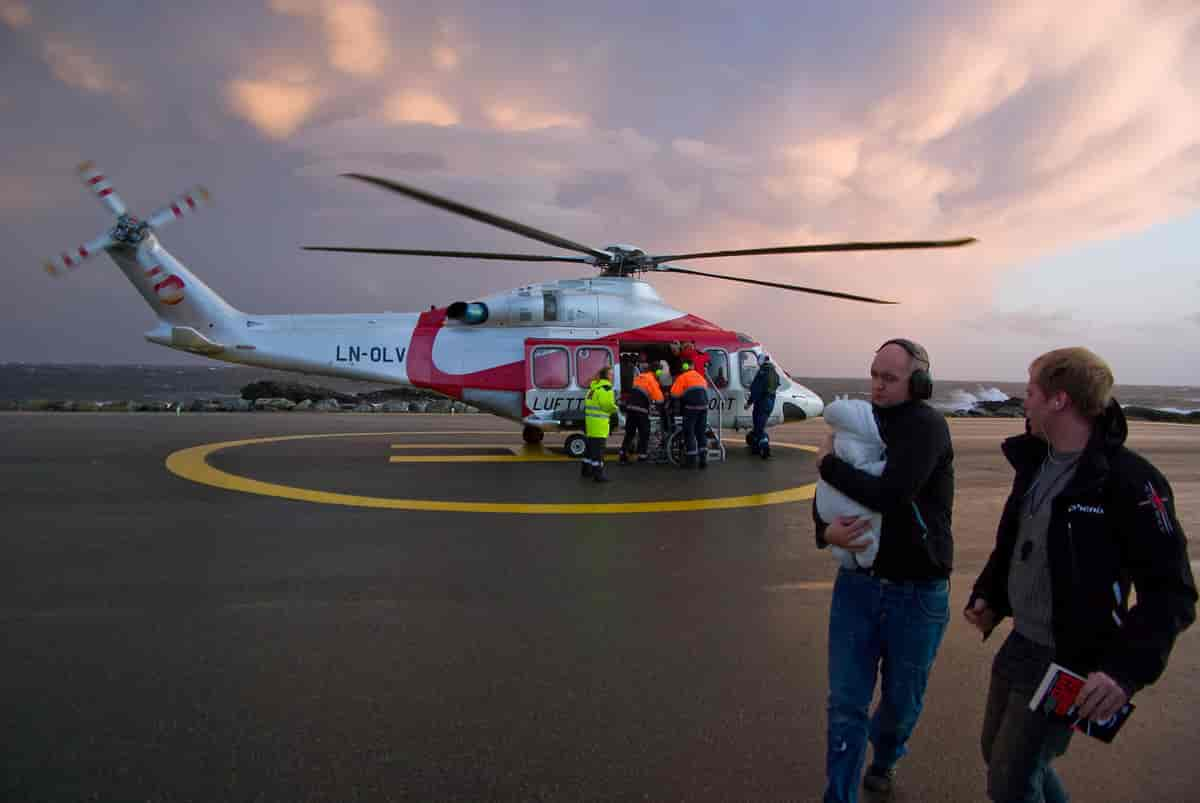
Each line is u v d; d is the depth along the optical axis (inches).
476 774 126.9
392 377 537.6
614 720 147.5
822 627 201.9
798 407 596.4
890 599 114.5
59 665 167.3
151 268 523.5
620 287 572.4
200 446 556.7
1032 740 94.0
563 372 544.7
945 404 1952.5
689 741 140.0
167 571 240.4
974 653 187.0
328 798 118.8
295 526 306.5
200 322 535.5
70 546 268.5
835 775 111.2
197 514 324.5
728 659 179.2
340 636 188.5
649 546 285.6
